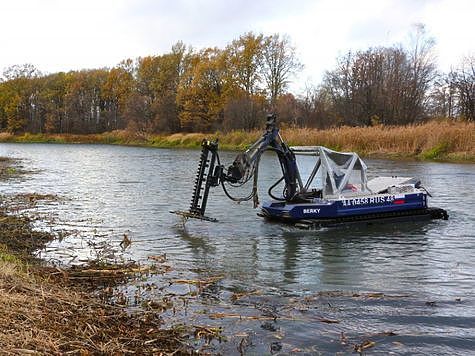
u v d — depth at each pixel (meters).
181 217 14.51
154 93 80.06
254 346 6.08
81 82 90.75
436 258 10.10
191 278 8.80
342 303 7.55
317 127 54.88
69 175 26.75
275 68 65.00
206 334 6.33
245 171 12.54
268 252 10.61
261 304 7.50
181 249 10.89
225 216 14.67
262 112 59.16
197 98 67.81
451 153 34.28
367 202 12.95
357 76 57.47
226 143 53.44
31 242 11.24
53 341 5.29
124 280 8.58
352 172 13.27
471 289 8.20
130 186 21.89
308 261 9.92
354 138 40.03
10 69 95.12
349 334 6.46
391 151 37.44
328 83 61.81
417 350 6.04
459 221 13.60
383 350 6.03
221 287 8.31
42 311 6.13
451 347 6.11
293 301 7.64
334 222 12.66
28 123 92.06
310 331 6.53
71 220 14.04
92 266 9.36
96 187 21.55
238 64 64.94
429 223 13.34
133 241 11.58
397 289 8.21
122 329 6.23
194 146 58.59
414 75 54.97
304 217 12.66
